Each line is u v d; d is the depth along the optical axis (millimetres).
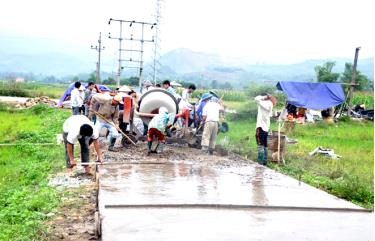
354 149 18703
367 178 12578
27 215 8445
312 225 7332
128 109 14844
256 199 8719
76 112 21859
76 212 8664
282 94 31781
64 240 7090
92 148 15016
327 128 27578
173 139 15406
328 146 19359
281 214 7934
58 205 9109
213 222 7273
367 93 43000
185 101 16562
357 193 10953
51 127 23281
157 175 10750
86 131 11266
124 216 7418
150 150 13891
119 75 30062
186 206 8086
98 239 7105
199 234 6648
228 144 17250
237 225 7164
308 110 31859
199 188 9492
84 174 11836
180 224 7090
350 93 33562
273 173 11555
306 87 30922
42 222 8031
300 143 19812
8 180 13008
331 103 30516
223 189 9492
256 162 13812
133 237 6430
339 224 7441
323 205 8453
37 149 16984
